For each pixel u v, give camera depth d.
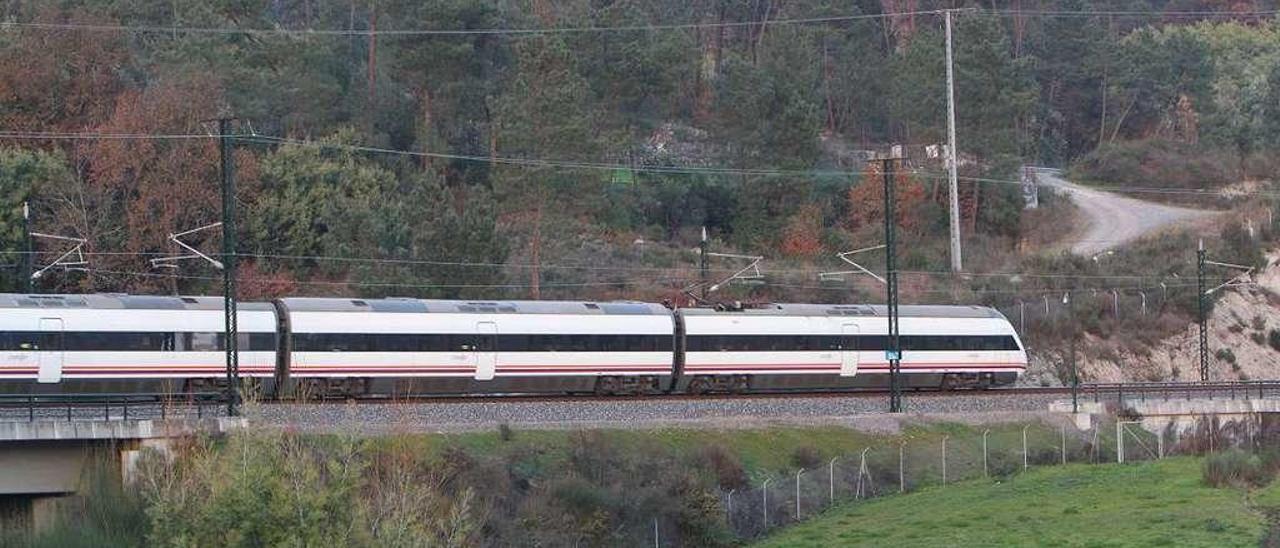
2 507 124.94
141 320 142.88
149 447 117.81
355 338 150.50
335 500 90.19
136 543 108.44
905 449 157.50
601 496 124.94
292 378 147.62
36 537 110.12
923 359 182.25
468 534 108.75
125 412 122.56
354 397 151.38
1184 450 175.75
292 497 88.56
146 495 92.94
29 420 119.81
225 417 127.75
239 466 90.25
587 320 162.75
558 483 124.38
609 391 165.38
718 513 130.62
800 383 176.00
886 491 150.38
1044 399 180.38
